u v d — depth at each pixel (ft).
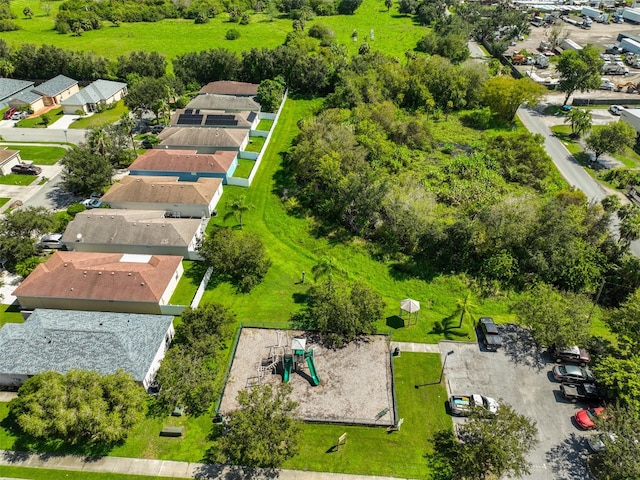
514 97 326.44
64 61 389.39
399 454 128.06
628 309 156.56
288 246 208.23
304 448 128.67
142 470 123.44
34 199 238.27
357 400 141.28
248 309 173.58
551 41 492.13
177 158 249.96
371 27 545.85
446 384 148.15
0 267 194.39
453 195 239.50
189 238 195.83
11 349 142.92
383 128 301.63
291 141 298.76
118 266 175.83
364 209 209.26
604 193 253.24
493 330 163.12
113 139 265.95
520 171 266.16
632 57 458.91
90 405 120.67
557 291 182.39
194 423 135.03
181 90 353.72
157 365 147.74
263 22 547.90
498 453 113.29
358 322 156.04
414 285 189.26
